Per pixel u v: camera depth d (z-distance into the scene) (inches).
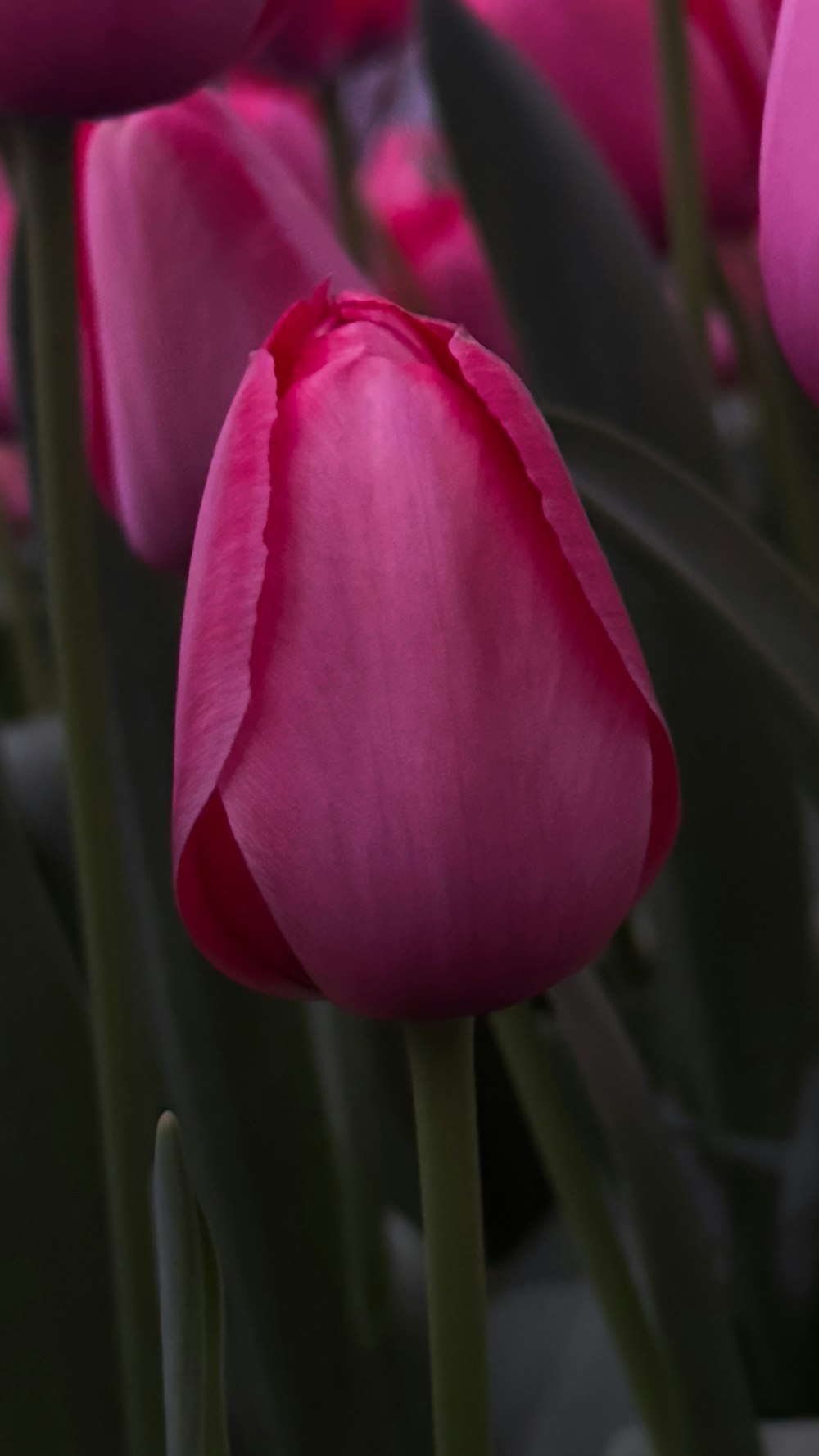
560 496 15.9
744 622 18.1
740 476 32.1
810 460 24.2
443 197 31.5
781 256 16.8
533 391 21.9
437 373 15.9
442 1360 17.0
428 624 15.8
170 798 21.6
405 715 15.8
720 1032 24.8
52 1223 20.5
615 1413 22.7
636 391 21.5
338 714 15.8
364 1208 22.3
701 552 18.3
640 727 16.1
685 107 22.8
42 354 19.4
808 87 16.5
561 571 15.9
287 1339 21.3
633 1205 19.3
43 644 37.7
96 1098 20.8
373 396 15.8
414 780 15.9
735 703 22.7
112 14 18.3
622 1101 19.3
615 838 16.2
